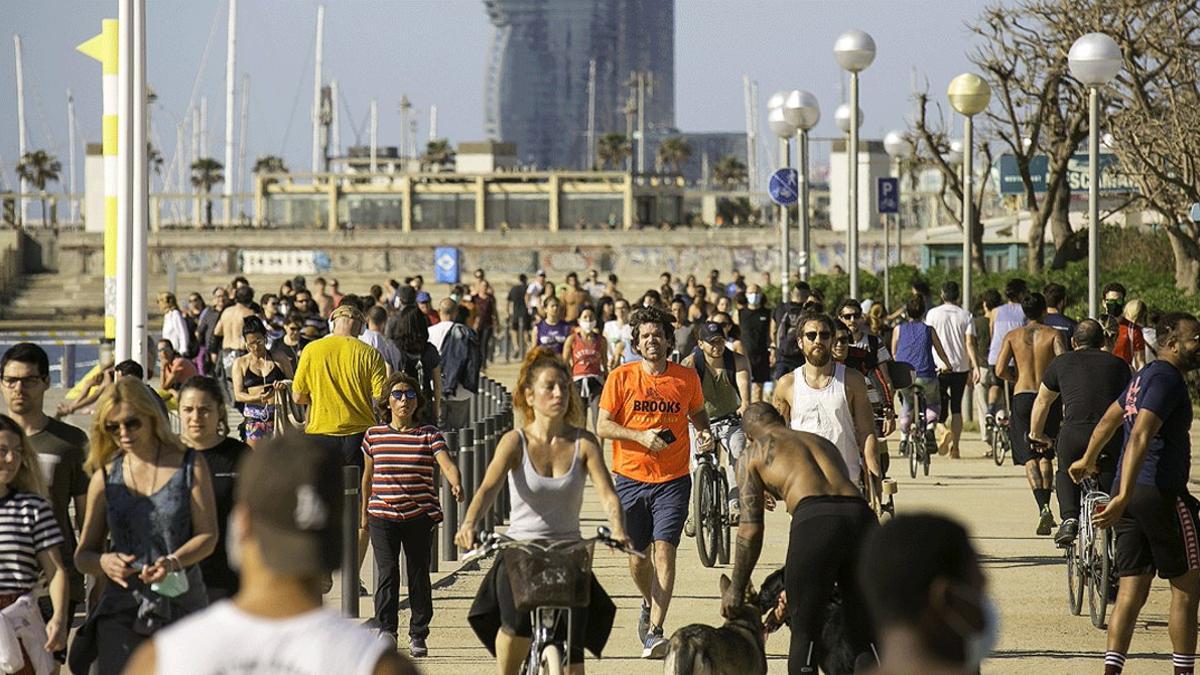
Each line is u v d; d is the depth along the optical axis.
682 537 47.19
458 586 39.59
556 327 86.94
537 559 21.52
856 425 29.58
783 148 99.31
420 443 30.25
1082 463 27.98
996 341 59.72
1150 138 102.75
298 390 36.50
